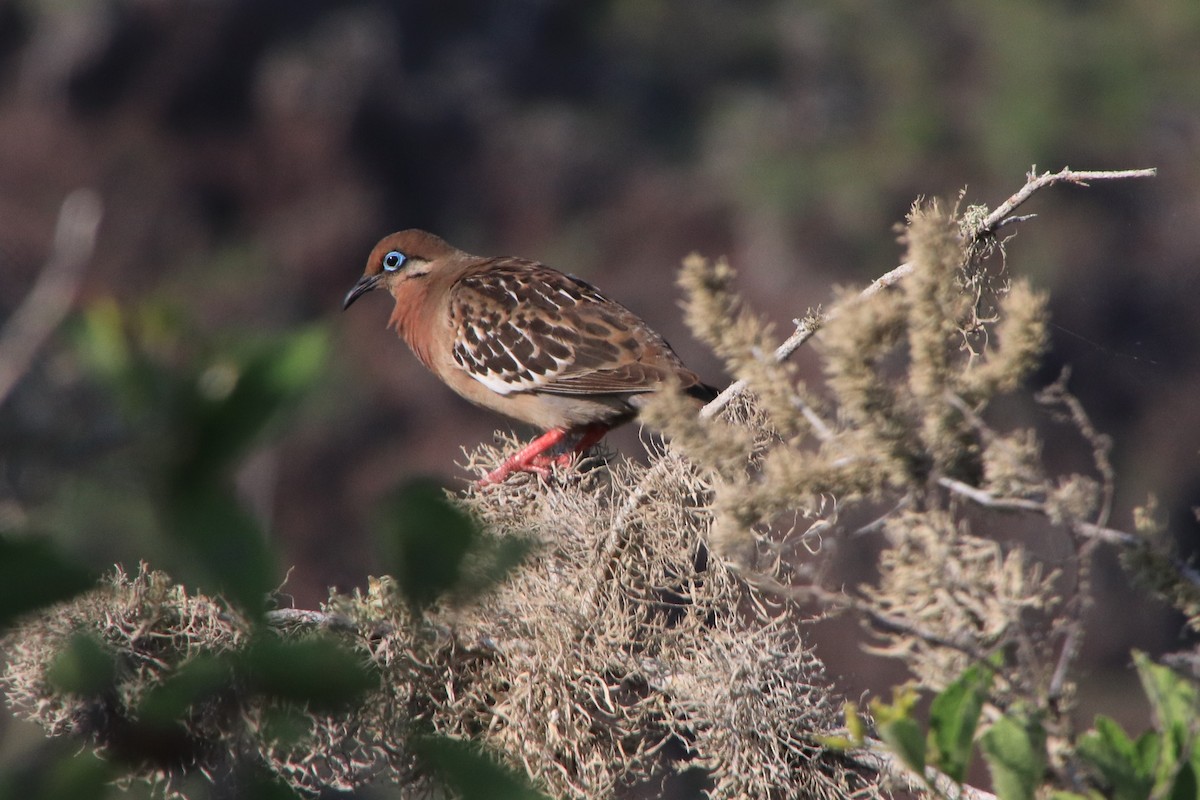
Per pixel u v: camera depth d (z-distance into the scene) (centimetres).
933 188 3959
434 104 4472
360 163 4347
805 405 455
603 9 4791
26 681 559
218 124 4378
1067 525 405
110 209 4100
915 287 430
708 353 3506
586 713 627
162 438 277
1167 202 3831
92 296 323
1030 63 4109
